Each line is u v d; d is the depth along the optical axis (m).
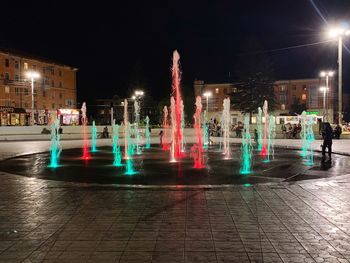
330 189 9.32
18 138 37.19
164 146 26.66
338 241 5.45
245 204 7.71
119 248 5.19
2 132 38.78
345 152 19.95
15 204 7.80
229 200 8.09
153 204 7.73
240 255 4.92
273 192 8.95
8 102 61.62
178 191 9.09
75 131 44.66
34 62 67.44
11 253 5.04
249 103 61.44
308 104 73.44
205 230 5.96
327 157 18.02
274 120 55.66
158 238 5.59
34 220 6.59
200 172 12.97
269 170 13.46
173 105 25.06
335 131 32.75
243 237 5.62
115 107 80.19
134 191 9.12
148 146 26.64
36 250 5.14
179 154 20.02
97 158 18.09
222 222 6.40
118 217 6.75
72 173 12.85
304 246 5.25
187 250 5.10
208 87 80.31
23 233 5.87
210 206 7.54
